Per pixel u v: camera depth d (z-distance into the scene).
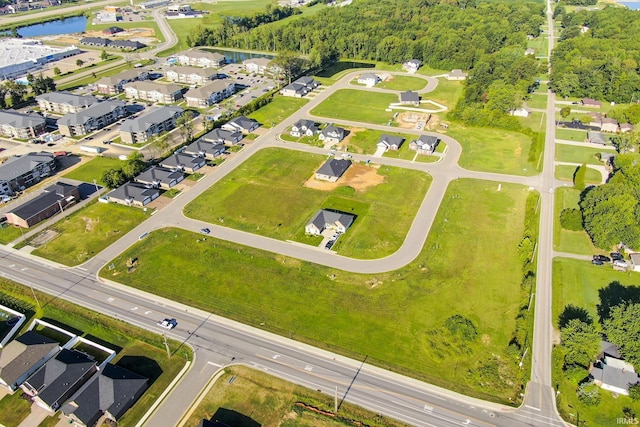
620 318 81.00
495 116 174.38
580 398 73.69
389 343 84.44
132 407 73.38
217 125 174.75
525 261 103.50
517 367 79.25
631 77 196.62
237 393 75.69
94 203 128.00
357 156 153.38
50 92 199.75
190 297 95.44
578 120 178.75
